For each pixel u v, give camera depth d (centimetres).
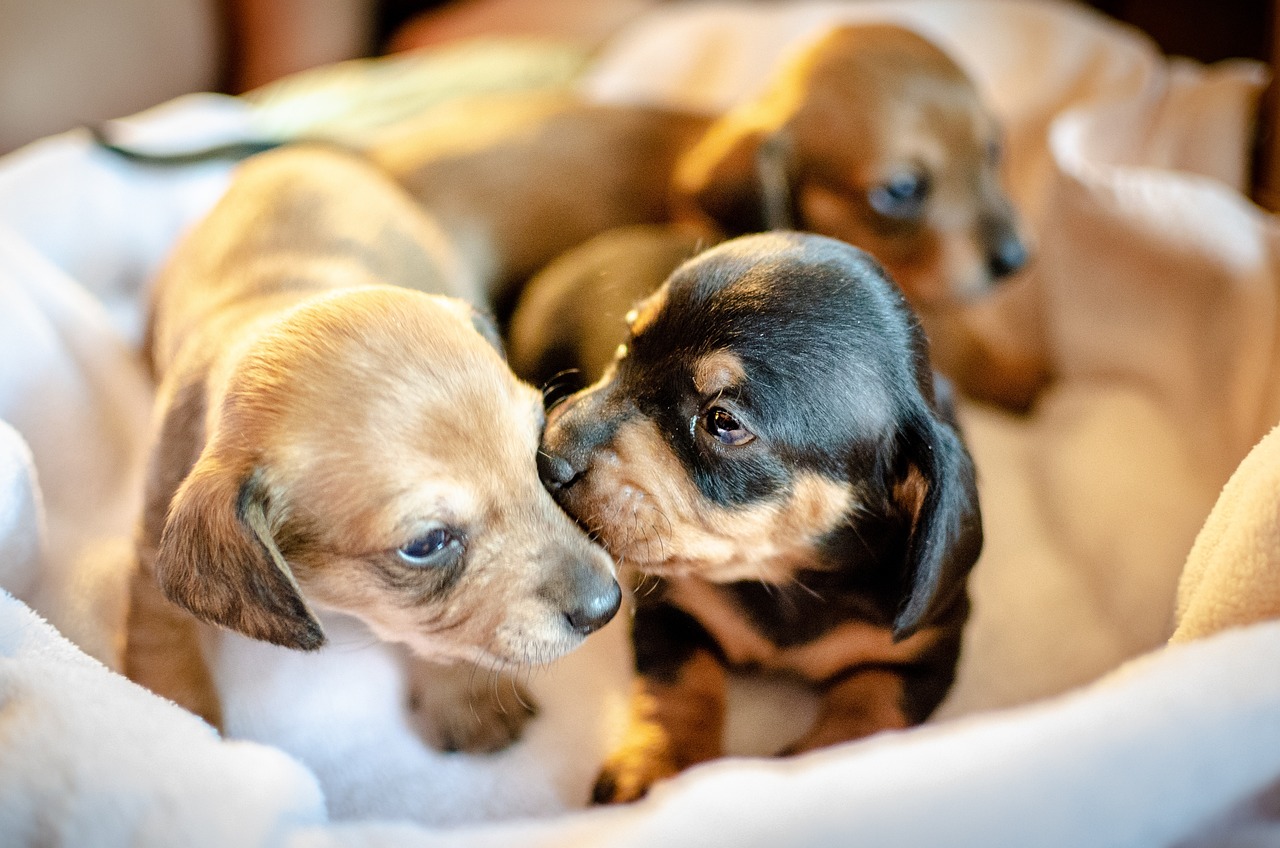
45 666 27
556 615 30
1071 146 44
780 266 31
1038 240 45
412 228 42
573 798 32
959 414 39
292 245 38
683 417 30
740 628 33
